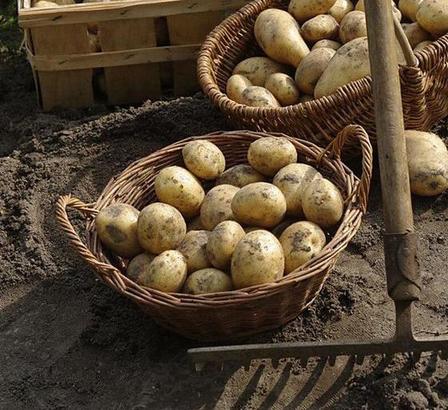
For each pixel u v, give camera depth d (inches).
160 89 71.4
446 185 58.5
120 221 51.0
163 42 69.8
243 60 66.6
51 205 62.3
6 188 63.9
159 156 56.8
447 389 46.9
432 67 57.7
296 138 56.9
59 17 66.7
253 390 48.4
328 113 57.5
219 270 48.8
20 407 49.2
